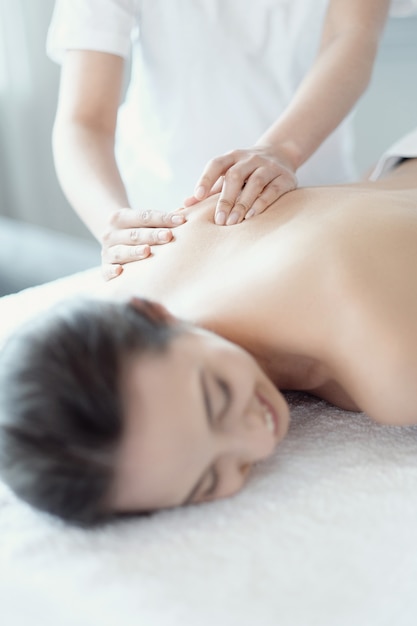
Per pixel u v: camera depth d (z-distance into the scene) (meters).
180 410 0.66
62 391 0.65
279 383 0.90
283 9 1.25
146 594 0.61
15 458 0.67
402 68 1.91
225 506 0.72
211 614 0.59
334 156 1.39
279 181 0.96
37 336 0.69
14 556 0.67
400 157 1.22
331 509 0.71
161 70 1.32
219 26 1.27
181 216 0.96
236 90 1.30
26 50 2.34
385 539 0.67
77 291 1.10
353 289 0.78
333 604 0.60
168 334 0.71
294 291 0.80
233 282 0.85
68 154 1.20
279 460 0.79
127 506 0.69
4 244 1.70
